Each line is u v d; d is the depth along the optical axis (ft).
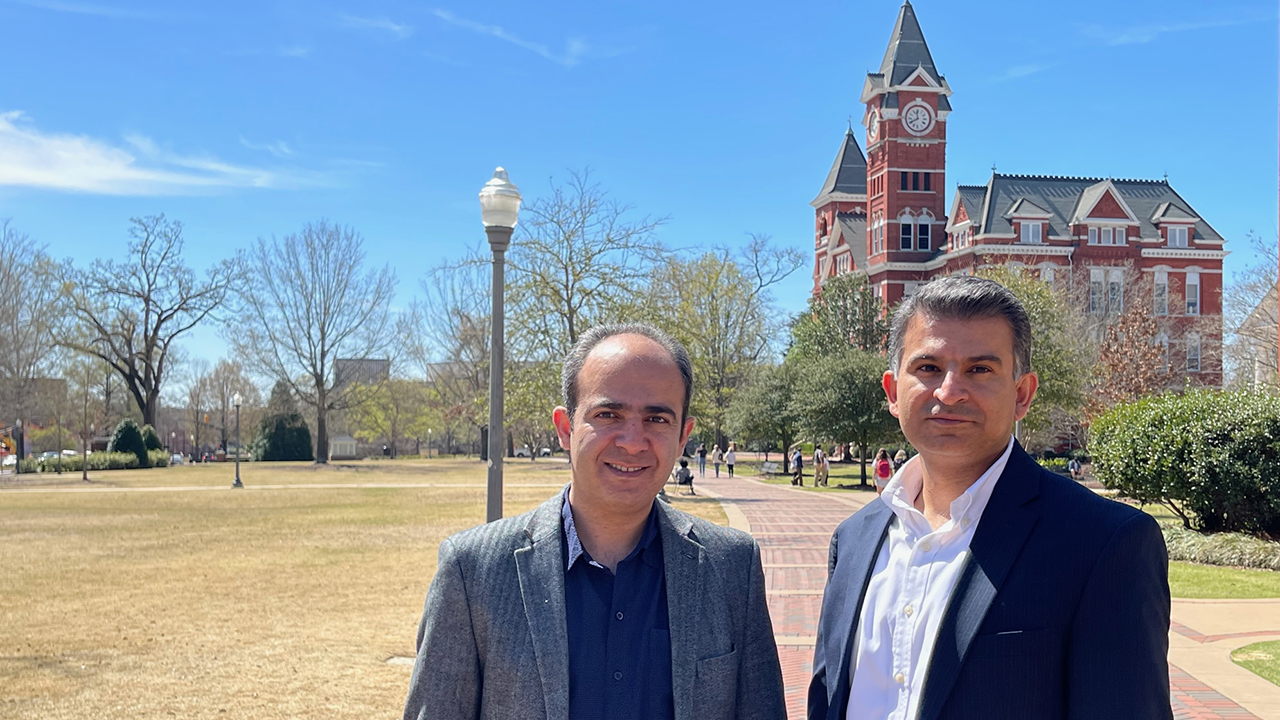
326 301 186.70
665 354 8.03
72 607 32.42
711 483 119.34
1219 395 47.98
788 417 133.08
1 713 20.20
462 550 7.79
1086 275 169.78
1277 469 42.98
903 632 7.54
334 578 38.81
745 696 8.03
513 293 76.95
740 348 182.91
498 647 7.43
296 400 215.10
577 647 7.50
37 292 168.04
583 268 76.07
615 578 7.78
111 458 169.89
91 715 20.07
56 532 57.93
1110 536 6.92
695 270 173.88
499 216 25.08
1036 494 7.43
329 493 98.53
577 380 8.02
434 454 289.12
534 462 196.54
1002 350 7.66
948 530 7.55
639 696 7.41
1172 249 177.37
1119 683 6.61
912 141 196.24
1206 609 30.12
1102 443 51.80
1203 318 152.56
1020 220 174.91
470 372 212.84
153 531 58.39
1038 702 6.87
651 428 7.80
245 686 22.25
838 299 164.86
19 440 162.61
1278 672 22.11
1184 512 51.70
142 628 28.86
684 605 7.72
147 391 189.37
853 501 83.56
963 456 7.63
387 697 21.34
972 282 7.85
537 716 7.23
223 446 266.36
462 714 7.49
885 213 196.13
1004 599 7.04
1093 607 6.81
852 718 7.73
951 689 6.99
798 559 44.06
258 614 31.09
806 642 26.53
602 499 7.73
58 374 178.40
